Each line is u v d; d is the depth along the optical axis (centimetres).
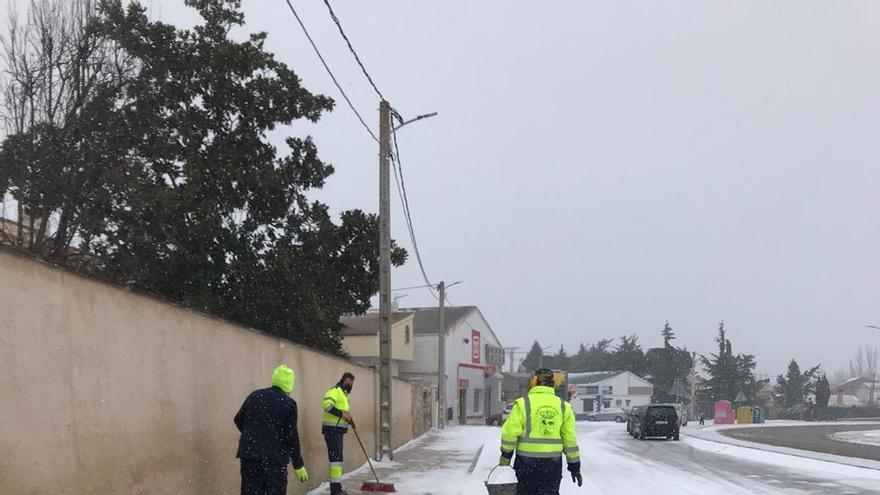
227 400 830
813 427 5122
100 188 1644
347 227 2161
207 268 1830
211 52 1908
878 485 1381
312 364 1170
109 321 599
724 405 5962
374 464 1568
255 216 1984
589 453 2130
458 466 1538
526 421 670
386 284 1712
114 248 1664
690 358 9912
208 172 1875
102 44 1727
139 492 633
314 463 1149
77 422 548
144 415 648
